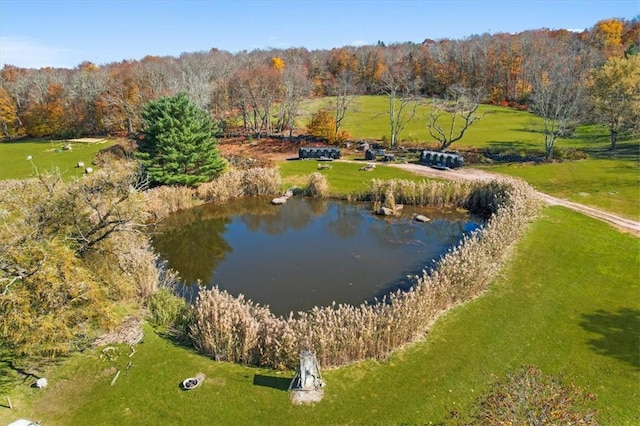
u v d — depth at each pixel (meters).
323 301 21.34
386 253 26.88
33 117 77.38
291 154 51.97
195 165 38.75
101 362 15.34
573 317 18.00
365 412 13.12
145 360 15.45
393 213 33.50
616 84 45.78
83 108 74.88
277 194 38.88
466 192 33.69
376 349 15.63
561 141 54.56
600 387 14.00
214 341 15.60
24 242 14.38
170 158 36.62
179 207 35.97
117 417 12.98
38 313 13.74
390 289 22.36
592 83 50.91
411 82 79.19
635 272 21.62
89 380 14.50
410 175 40.62
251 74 67.25
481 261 19.80
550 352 15.80
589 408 12.92
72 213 17.22
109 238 18.05
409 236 29.42
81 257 17.05
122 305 18.80
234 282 23.69
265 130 68.31
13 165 51.47
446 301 18.84
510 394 11.85
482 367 15.02
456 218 32.19
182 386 14.12
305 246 28.50
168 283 22.80
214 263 26.39
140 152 37.94
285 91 65.00
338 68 105.69
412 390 13.99
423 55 103.19
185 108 38.16
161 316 17.92
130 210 18.55
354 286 22.81
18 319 12.80
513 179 35.19
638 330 16.98
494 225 23.42
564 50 87.19
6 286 13.02
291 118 61.69
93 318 15.27
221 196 37.53
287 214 34.78
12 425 11.97
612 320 17.72
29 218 15.85
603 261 22.83
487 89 91.38
